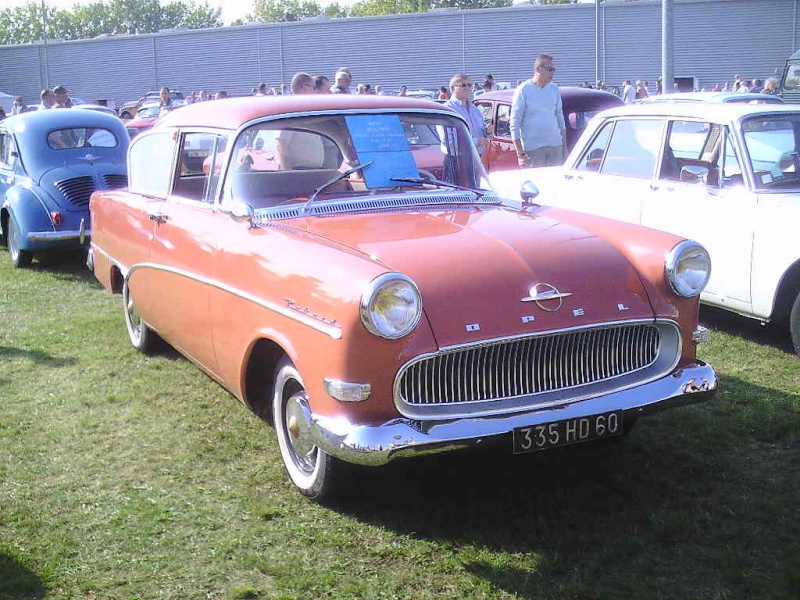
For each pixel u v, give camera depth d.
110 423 4.79
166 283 4.91
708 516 3.57
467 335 3.27
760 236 5.63
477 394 3.35
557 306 3.44
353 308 3.21
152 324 5.42
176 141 4.95
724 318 6.61
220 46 47.75
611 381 3.56
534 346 3.40
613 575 3.18
